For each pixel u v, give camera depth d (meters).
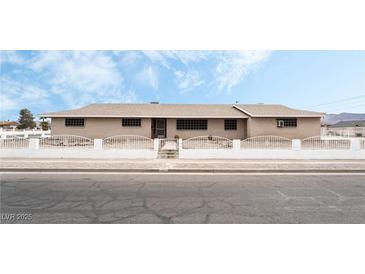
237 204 4.82
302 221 4.06
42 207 4.61
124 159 10.77
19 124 59.47
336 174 8.20
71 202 4.90
